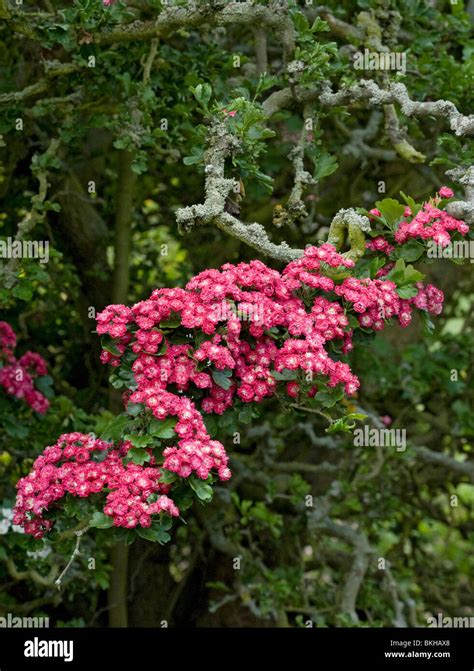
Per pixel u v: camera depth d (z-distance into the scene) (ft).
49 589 11.39
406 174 12.87
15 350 12.35
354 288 6.71
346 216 7.21
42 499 6.47
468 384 13.78
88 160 12.57
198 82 9.07
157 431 6.16
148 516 6.01
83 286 12.70
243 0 8.77
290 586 12.18
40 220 9.16
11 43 10.45
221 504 12.45
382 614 12.17
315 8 9.48
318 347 6.45
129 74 8.91
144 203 14.15
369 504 12.89
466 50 10.16
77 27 8.15
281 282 6.66
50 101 9.25
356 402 12.70
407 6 9.89
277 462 13.53
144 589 13.87
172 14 7.95
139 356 6.42
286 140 12.08
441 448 14.58
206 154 7.25
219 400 6.60
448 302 15.08
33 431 10.44
